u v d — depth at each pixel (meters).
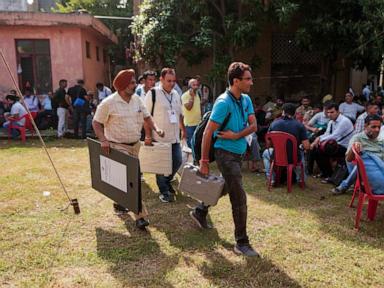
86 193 5.32
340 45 9.34
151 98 4.78
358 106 8.55
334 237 3.92
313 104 11.49
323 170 6.21
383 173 4.11
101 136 3.98
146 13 9.97
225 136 3.32
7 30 12.20
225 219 4.36
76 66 12.71
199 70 11.12
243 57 10.88
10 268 3.25
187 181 3.68
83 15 12.16
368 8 8.25
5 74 12.45
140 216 4.05
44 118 11.55
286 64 11.26
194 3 9.28
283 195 5.37
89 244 3.71
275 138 5.50
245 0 8.98
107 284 3.02
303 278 3.12
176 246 3.68
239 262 3.37
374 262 3.39
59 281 3.06
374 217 4.40
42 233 3.96
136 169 3.64
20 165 7.00
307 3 9.29
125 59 19.06
